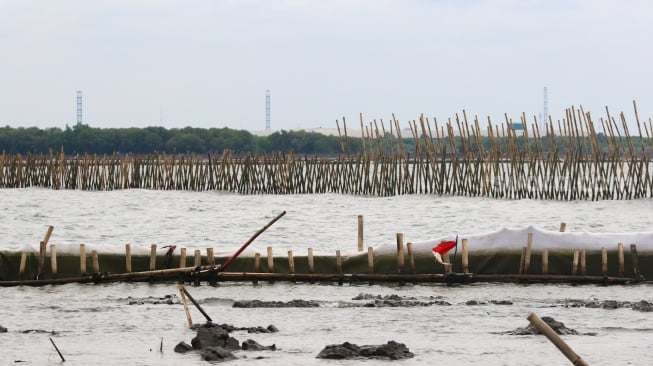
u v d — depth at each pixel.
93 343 45.75
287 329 48.94
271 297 58.50
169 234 101.31
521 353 43.62
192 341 44.47
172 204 133.12
